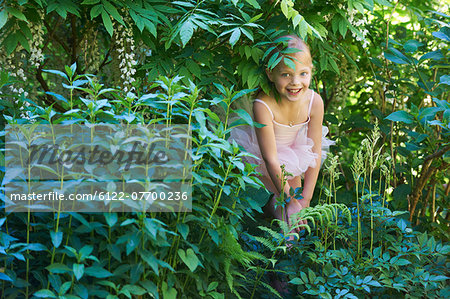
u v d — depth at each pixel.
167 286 1.60
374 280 1.96
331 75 3.45
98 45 3.33
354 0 2.61
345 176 3.37
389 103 3.54
